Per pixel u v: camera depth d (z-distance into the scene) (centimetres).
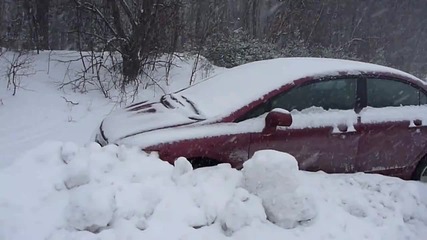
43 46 1314
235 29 1631
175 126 462
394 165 530
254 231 355
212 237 349
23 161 392
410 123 528
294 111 490
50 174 381
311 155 490
